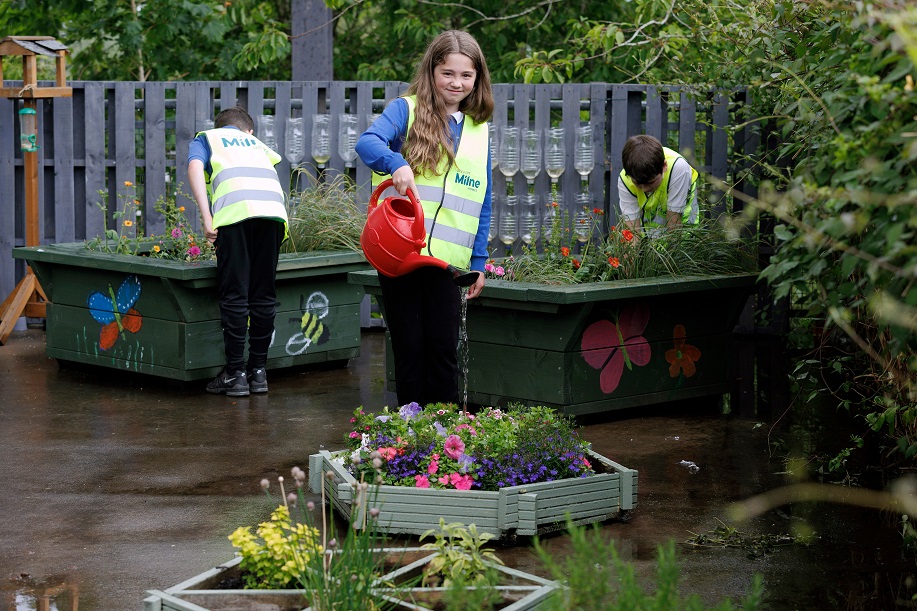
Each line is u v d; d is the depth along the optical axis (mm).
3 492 6711
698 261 9102
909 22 3350
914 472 7082
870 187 3912
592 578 3699
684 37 10812
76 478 7016
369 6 19484
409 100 6629
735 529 6023
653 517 6246
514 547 5719
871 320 5961
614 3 17641
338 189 12250
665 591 3613
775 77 6980
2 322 11805
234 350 9352
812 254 4250
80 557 5602
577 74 17672
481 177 6727
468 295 6980
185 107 12734
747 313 12344
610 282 8398
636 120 12453
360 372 10570
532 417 6223
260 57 16859
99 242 10586
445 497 5699
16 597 5070
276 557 4355
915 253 3607
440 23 18250
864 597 5059
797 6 6152
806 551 5676
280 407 9055
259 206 9148
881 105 3842
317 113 12750
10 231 12750
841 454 6871
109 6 18422
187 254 10156
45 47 12227
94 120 12688
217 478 7039
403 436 5984
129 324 9812
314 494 6645
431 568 4438
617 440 8023
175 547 5754
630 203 9680
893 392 6258
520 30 18156
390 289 6629
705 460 7477
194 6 17797
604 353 8367
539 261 9148
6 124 12680
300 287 10273
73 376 10211
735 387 9812
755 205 4348
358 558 4215
